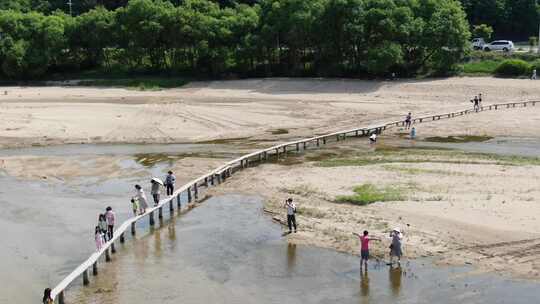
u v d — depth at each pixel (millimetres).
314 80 94875
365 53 96188
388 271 28188
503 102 76875
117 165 52000
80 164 52562
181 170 49500
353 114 72875
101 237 30984
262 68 104875
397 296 25766
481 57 98438
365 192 39906
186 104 79438
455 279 27047
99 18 109438
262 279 27969
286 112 74250
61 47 108562
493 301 25000
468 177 42969
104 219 32312
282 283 27469
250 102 81125
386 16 93062
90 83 102812
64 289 26891
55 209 39938
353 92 87938
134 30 106688
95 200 41750
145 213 35375
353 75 98125
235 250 31609
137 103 81250
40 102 82812
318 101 81250
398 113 72812
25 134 64312
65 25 110500
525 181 41406
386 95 85125
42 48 107875
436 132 62844
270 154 54812
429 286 26500
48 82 106250
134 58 108875
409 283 26875
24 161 53875
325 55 101438
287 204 33625
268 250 31375
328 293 26297
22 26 107812
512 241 30609
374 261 29359
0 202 41844
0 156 56188
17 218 38406
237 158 52031
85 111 75062
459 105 76562
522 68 90000
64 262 31297
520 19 126438
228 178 46312
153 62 110188
